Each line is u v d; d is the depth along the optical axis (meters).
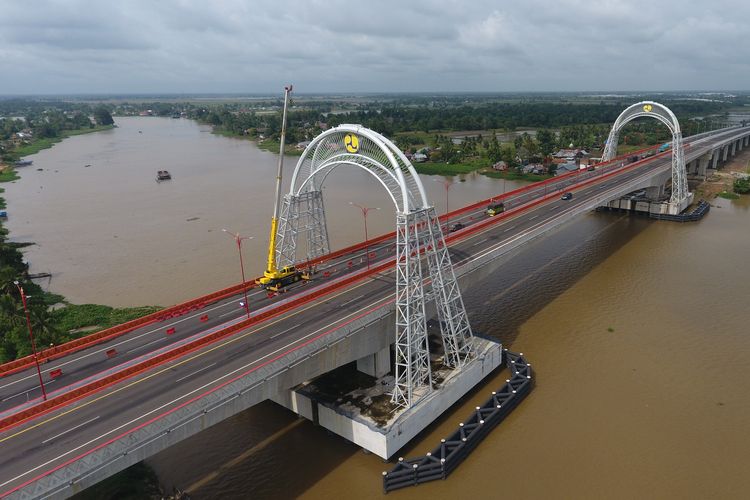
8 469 40.16
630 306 90.56
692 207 157.88
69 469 37.56
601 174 160.25
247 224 143.75
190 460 57.69
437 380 64.50
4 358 70.38
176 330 65.69
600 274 105.81
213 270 109.31
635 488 52.09
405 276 60.31
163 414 46.50
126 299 97.06
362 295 72.25
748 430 59.69
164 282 104.19
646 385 68.25
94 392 50.75
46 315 80.88
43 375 56.31
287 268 79.19
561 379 70.06
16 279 88.25
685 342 78.31
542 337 80.94
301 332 61.69
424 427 59.88
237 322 66.25
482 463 55.91
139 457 41.34
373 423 56.12
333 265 87.25
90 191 195.62
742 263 109.81
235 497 52.38
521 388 65.56
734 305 89.81
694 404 64.31
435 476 53.31
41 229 144.38
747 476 53.19
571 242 128.50
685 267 108.31
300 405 62.69
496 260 84.00
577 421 61.88
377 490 52.88
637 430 60.09
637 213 152.50
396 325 59.28
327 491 52.94
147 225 145.75
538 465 55.38
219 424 63.69
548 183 151.62
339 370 67.69
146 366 54.91
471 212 121.88
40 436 44.19
